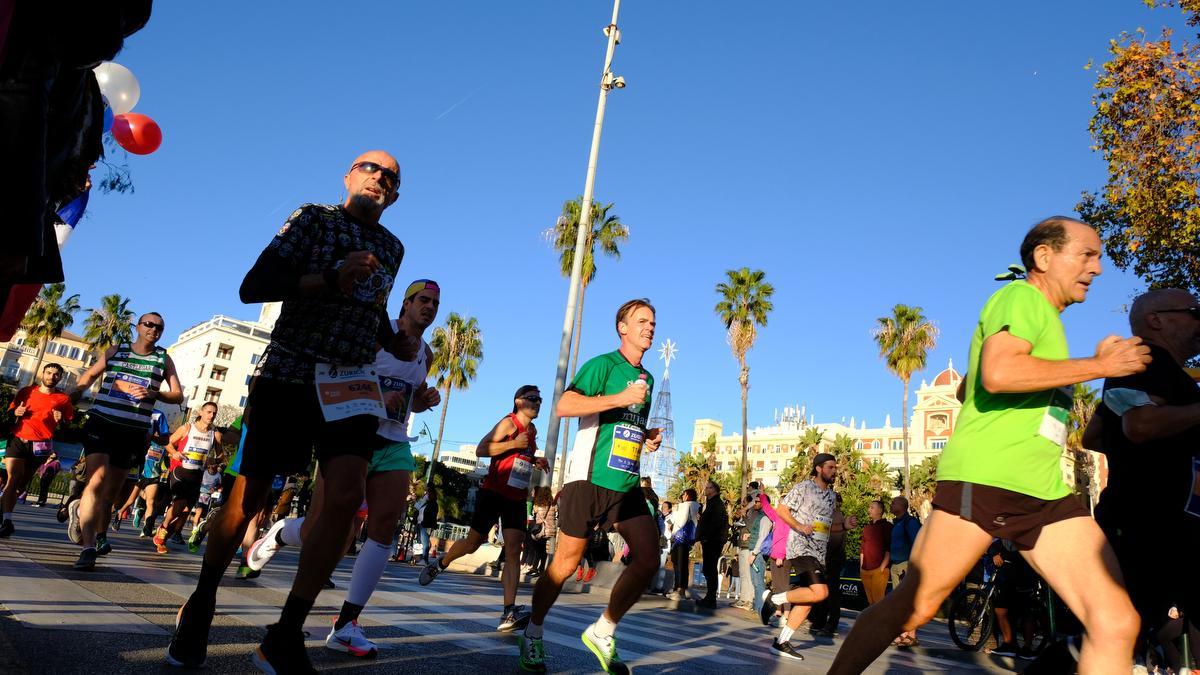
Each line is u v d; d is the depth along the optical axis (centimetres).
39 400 730
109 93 270
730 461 11975
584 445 389
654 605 1192
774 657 604
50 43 167
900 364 4341
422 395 442
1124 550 319
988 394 265
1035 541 252
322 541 264
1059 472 257
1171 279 1422
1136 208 1397
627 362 412
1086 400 3791
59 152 189
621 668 372
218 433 962
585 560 1455
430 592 735
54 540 773
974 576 995
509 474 567
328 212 294
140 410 560
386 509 366
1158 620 317
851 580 1419
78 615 328
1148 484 317
